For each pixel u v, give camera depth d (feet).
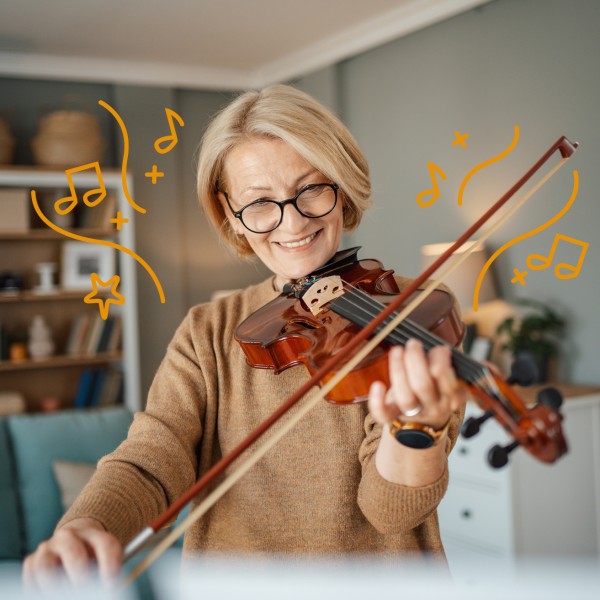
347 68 17.81
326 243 4.27
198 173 4.45
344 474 3.96
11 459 10.94
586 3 12.34
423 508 3.34
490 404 2.67
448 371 2.62
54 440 11.09
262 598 2.48
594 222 12.27
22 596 2.64
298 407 4.12
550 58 12.98
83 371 18.72
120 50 17.90
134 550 2.73
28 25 16.05
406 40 16.05
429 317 3.56
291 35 17.15
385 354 3.28
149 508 3.57
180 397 4.21
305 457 4.03
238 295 4.71
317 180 4.17
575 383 12.61
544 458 2.53
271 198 4.16
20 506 10.71
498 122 14.01
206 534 4.23
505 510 10.68
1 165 17.11
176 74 19.43
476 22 14.38
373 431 3.85
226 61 19.06
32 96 18.49
